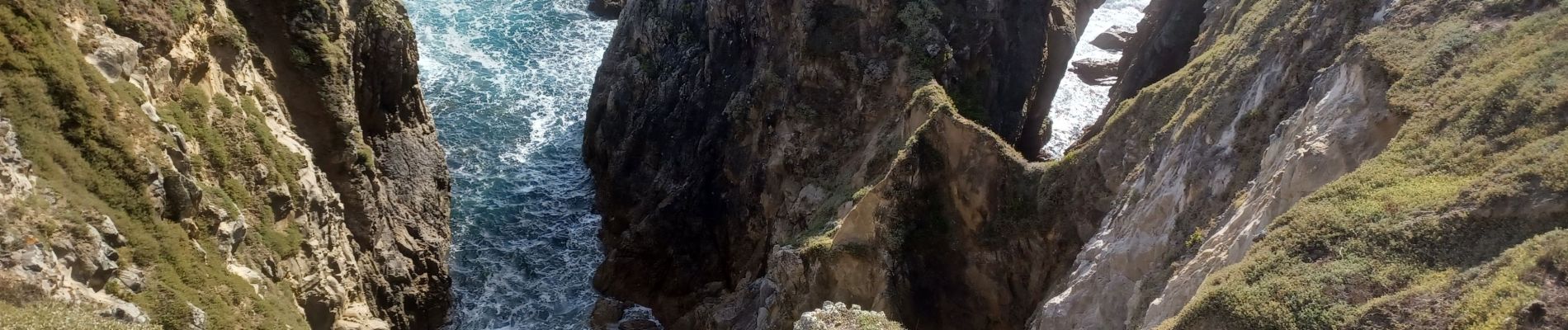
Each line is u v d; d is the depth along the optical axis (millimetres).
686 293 48688
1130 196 31250
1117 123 35250
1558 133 19734
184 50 33938
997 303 34531
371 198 43531
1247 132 28391
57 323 22078
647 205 52281
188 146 31766
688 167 51188
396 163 48438
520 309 47906
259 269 32344
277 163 36031
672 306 47938
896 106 42906
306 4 41625
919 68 42750
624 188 54031
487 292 48781
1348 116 24547
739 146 48750
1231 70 32281
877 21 44594
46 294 23016
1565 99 20438
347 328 36344
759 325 38062
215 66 36094
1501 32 24562
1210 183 27812
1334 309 18516
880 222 34969
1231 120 29672
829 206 41500
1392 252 19188
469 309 47781
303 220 35969
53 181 26031
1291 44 30219
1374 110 24297
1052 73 55781
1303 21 30484
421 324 45281
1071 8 58938
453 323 46938
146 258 27188
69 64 28688
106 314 24094
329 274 36812
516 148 60156
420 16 73375
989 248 34875
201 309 27516
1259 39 32875
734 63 50625
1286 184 23656
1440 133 22062
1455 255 18422
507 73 67625
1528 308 15711
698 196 50188
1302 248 20422
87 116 28188
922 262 34656
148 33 32438
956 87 44188
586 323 46875
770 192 46656
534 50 70812
